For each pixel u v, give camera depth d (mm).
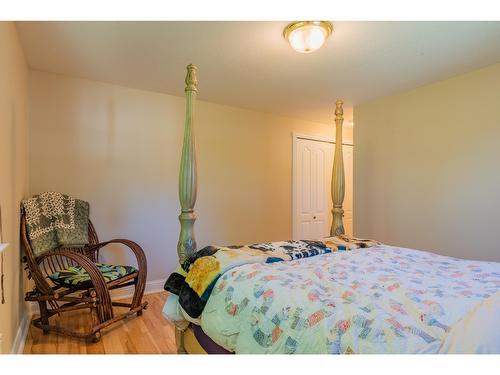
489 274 1387
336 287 1202
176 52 2211
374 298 1076
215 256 1602
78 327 2299
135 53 2244
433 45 2084
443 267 1527
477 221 2531
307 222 4273
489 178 2463
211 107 3463
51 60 2377
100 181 2850
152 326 2320
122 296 2959
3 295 1537
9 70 1736
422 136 2922
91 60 2367
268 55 2248
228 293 1329
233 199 3623
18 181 2055
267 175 3906
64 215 2480
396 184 3143
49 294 2137
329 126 4531
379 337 863
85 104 2783
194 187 1869
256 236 3799
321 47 2105
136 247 2600
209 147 3451
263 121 3877
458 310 943
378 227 3307
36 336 2145
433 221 2834
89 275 2137
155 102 3123
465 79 2609
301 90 3012
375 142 3346
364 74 2613
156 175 3125
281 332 1042
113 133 2910
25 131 2371
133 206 3010
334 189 2586
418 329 864
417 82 2791
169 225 3191
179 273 1687
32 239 2156
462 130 2627
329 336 922
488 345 784
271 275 1337
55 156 2652
